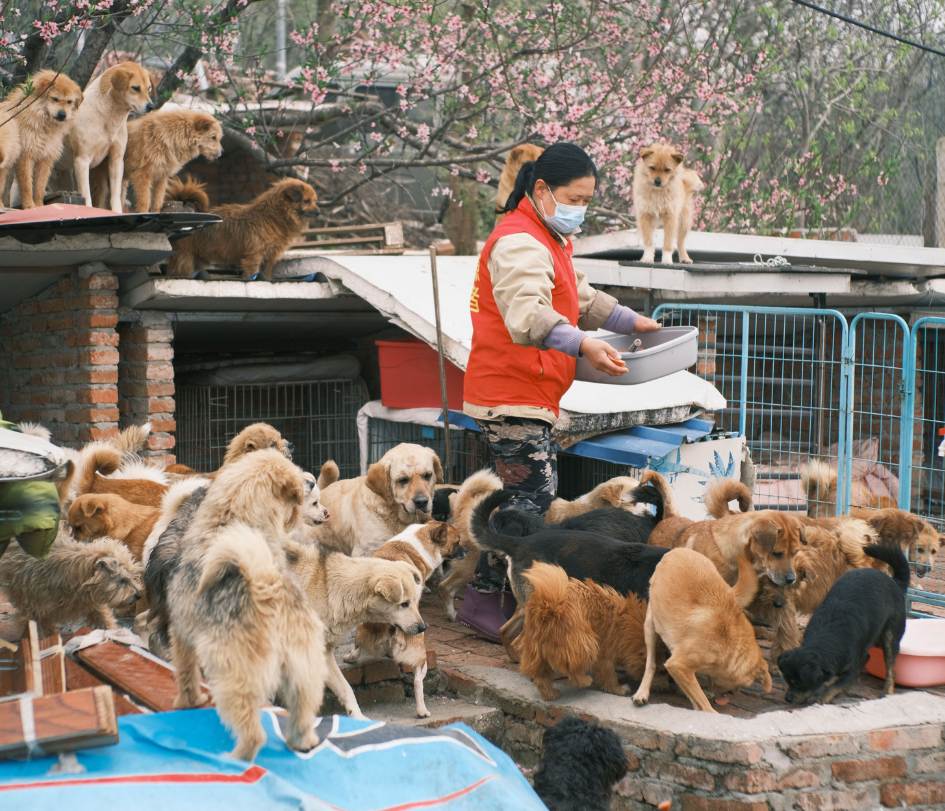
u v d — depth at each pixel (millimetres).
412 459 6578
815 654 4957
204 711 3797
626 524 6102
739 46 15625
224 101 14734
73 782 3215
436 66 13336
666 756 4699
